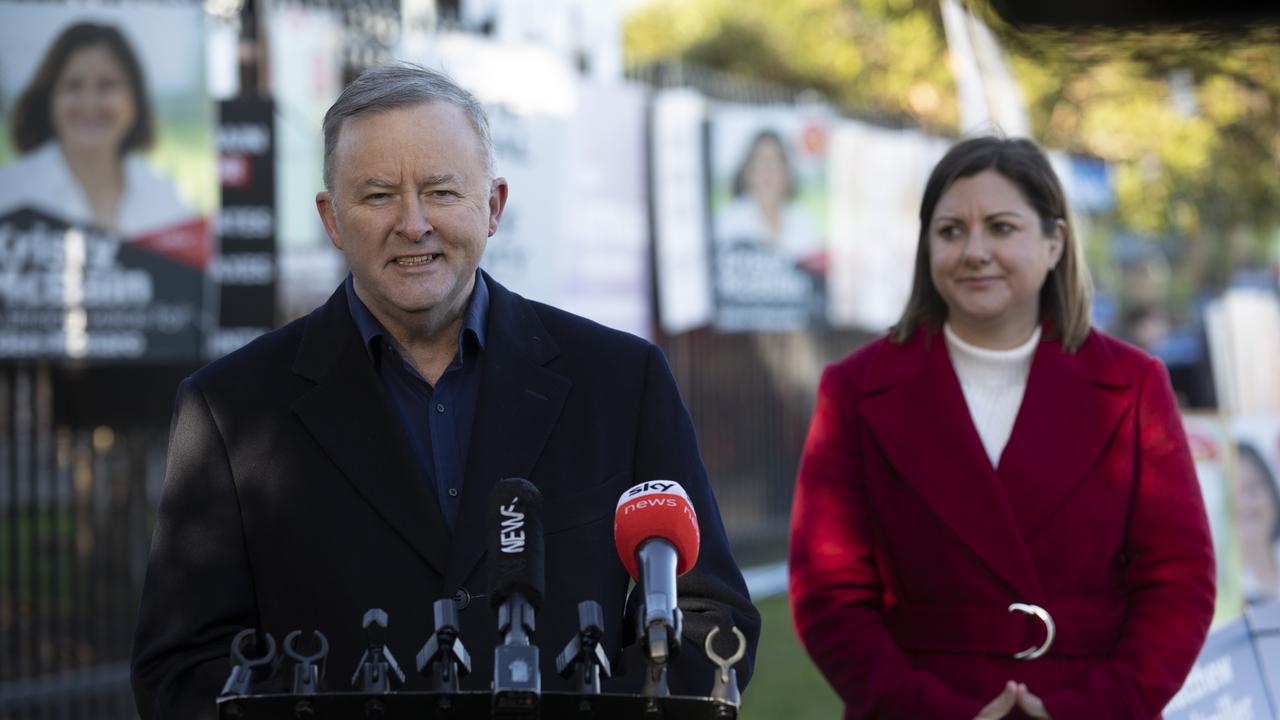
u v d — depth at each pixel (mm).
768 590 20672
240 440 4793
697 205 20609
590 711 3625
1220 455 8609
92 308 14773
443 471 4840
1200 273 24688
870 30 33469
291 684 3871
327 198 4949
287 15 15969
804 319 22156
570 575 4660
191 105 14930
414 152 4637
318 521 4695
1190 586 6102
